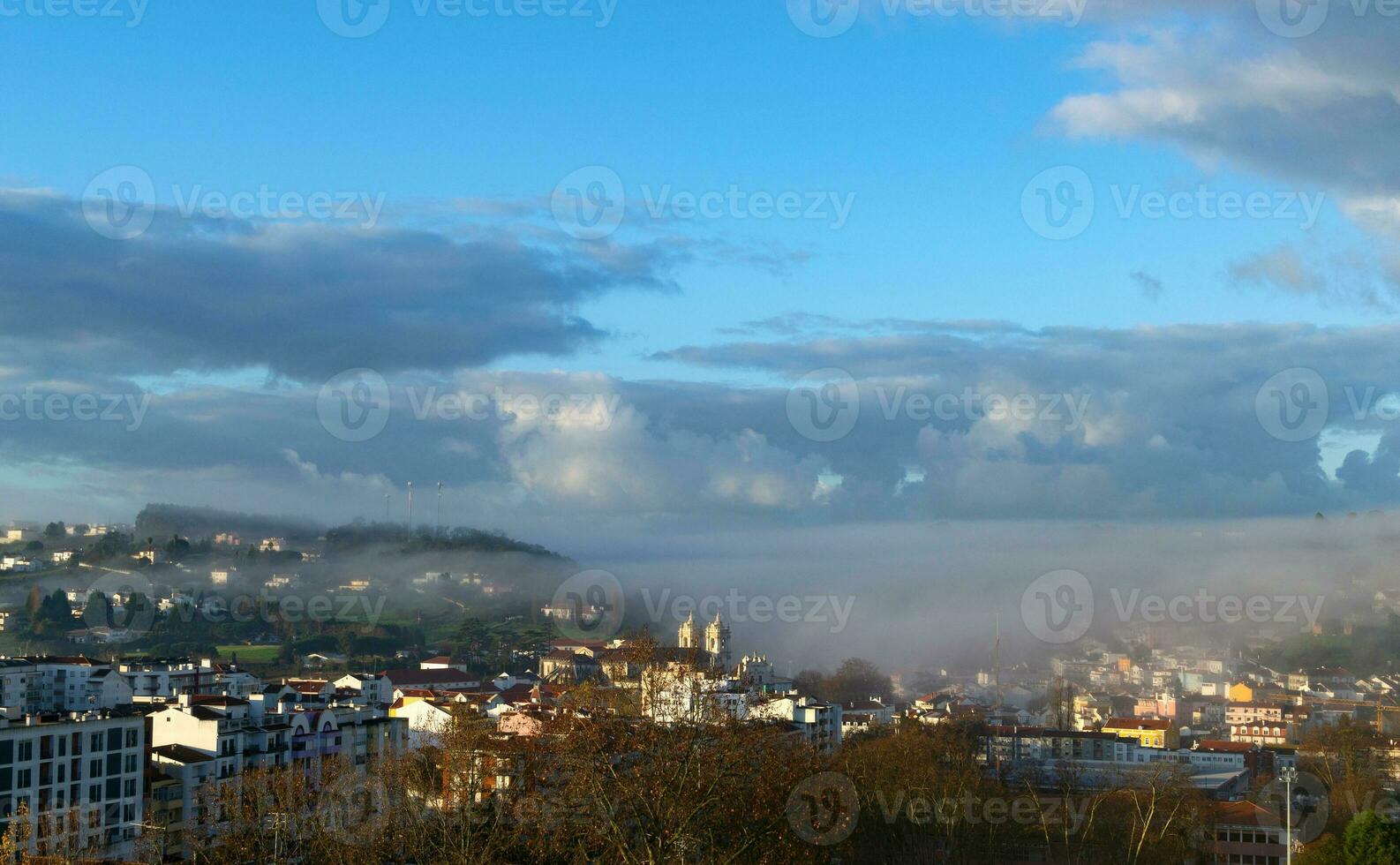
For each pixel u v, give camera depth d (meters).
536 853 109.56
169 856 152.50
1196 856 194.38
